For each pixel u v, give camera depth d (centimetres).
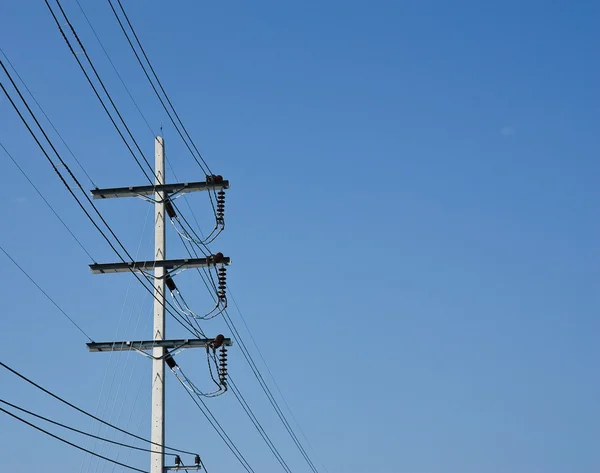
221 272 3788
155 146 3916
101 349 3725
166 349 3744
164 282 3784
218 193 3856
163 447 3650
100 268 3762
